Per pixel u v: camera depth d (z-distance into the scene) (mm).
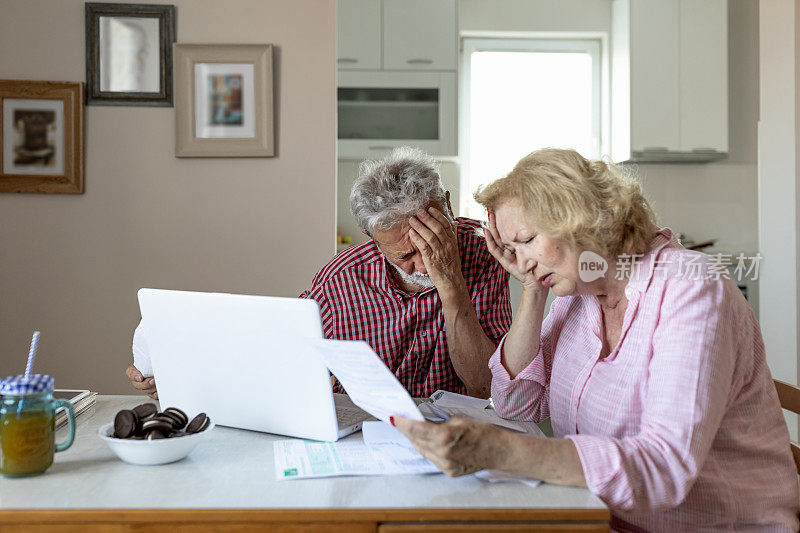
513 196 1307
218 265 2957
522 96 5094
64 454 1278
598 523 1028
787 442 1319
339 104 4469
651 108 4621
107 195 2916
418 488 1107
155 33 2896
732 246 4961
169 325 1423
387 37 4469
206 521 1013
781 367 3242
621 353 1301
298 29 2941
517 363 1588
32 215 2898
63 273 2912
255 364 1354
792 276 3174
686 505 1229
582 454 1106
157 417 1273
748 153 4945
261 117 2920
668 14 4605
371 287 1997
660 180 4953
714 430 1129
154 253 2938
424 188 1812
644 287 1264
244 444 1346
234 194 2949
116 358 2934
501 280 2025
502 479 1146
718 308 1186
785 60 3195
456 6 4480
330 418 1327
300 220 2965
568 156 1300
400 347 1979
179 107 2902
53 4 2869
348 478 1155
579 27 4969
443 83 4484
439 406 1648
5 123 2854
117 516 1009
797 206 3156
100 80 2891
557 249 1277
